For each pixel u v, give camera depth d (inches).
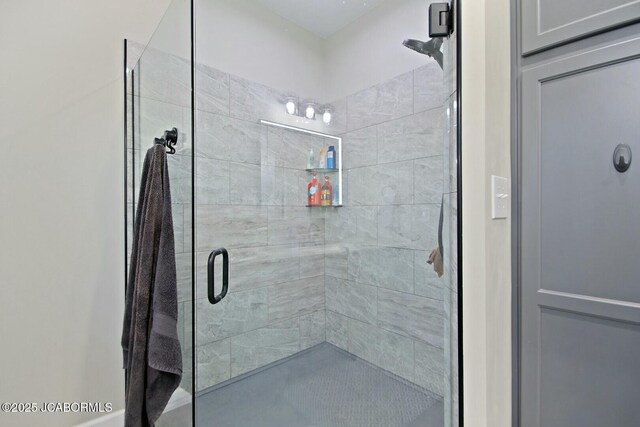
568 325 36.0
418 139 63.1
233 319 70.5
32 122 46.6
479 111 33.3
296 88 83.5
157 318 38.5
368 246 77.4
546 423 37.2
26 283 46.3
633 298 32.2
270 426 58.9
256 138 76.0
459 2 33.7
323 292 88.9
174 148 45.3
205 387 64.1
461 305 33.3
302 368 78.0
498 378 36.3
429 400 57.9
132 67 55.2
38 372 47.3
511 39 40.0
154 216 41.0
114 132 53.4
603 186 33.9
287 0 74.9
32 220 46.7
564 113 36.4
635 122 32.2
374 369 74.0
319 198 88.6
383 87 72.4
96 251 52.0
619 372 32.9
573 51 35.8
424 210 61.3
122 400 54.2
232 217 71.1
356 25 78.6
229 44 70.8
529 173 38.6
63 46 48.9
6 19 44.4
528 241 38.7
